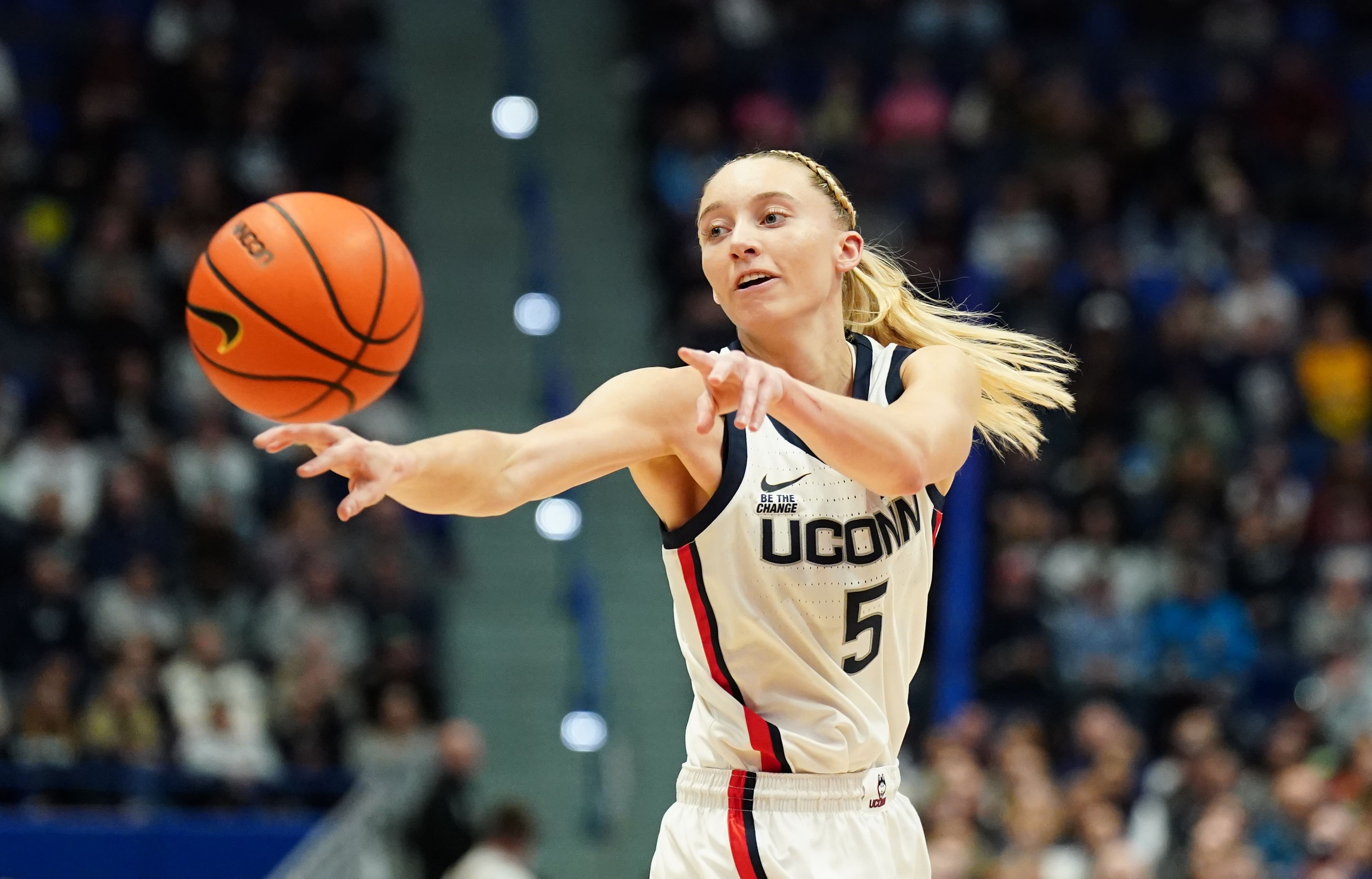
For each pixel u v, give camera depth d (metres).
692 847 5.21
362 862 12.34
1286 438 21.36
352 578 17.05
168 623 15.91
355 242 5.03
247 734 14.89
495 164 23.92
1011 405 5.86
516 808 12.87
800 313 5.18
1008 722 16.16
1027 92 24.73
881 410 4.31
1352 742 15.76
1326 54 27.48
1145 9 27.30
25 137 21.45
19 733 14.56
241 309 4.91
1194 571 18.09
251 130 22.42
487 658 17.97
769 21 26.25
